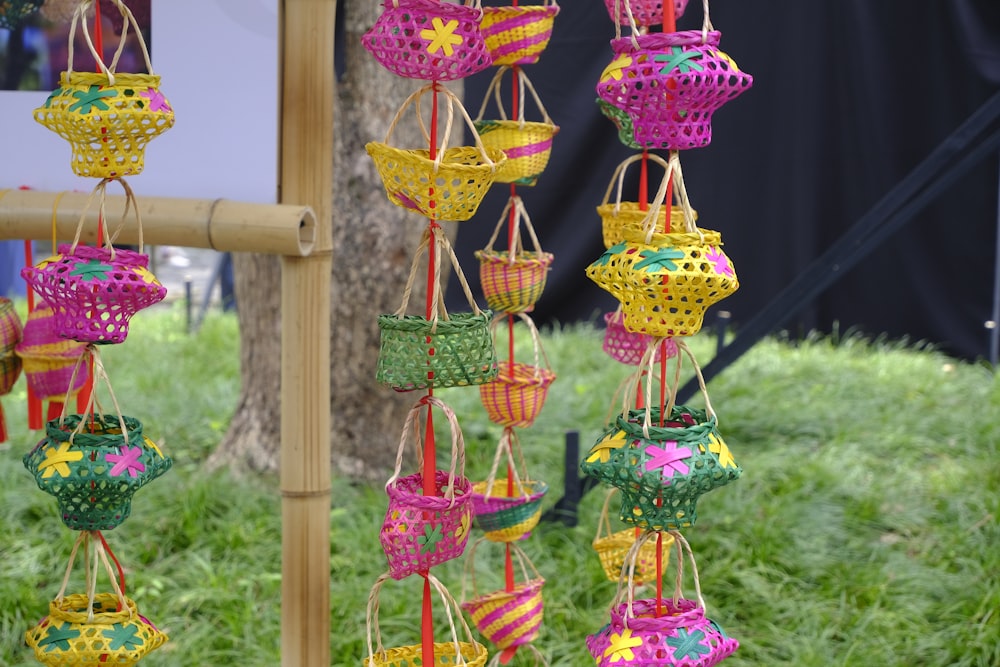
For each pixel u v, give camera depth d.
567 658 3.07
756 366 6.14
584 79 6.52
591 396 5.52
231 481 4.17
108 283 1.68
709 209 6.98
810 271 3.82
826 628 3.30
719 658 1.64
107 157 1.72
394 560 1.79
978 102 6.55
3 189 2.31
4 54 2.30
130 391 5.43
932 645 3.19
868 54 6.65
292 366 2.26
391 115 4.06
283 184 2.24
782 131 6.80
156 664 2.96
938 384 5.99
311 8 2.17
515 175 2.25
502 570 3.56
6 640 3.05
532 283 2.34
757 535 3.83
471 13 1.74
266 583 3.41
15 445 4.50
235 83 2.26
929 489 4.39
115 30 2.27
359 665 3.00
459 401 5.19
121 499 1.82
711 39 1.60
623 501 1.65
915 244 6.93
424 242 1.80
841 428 5.16
